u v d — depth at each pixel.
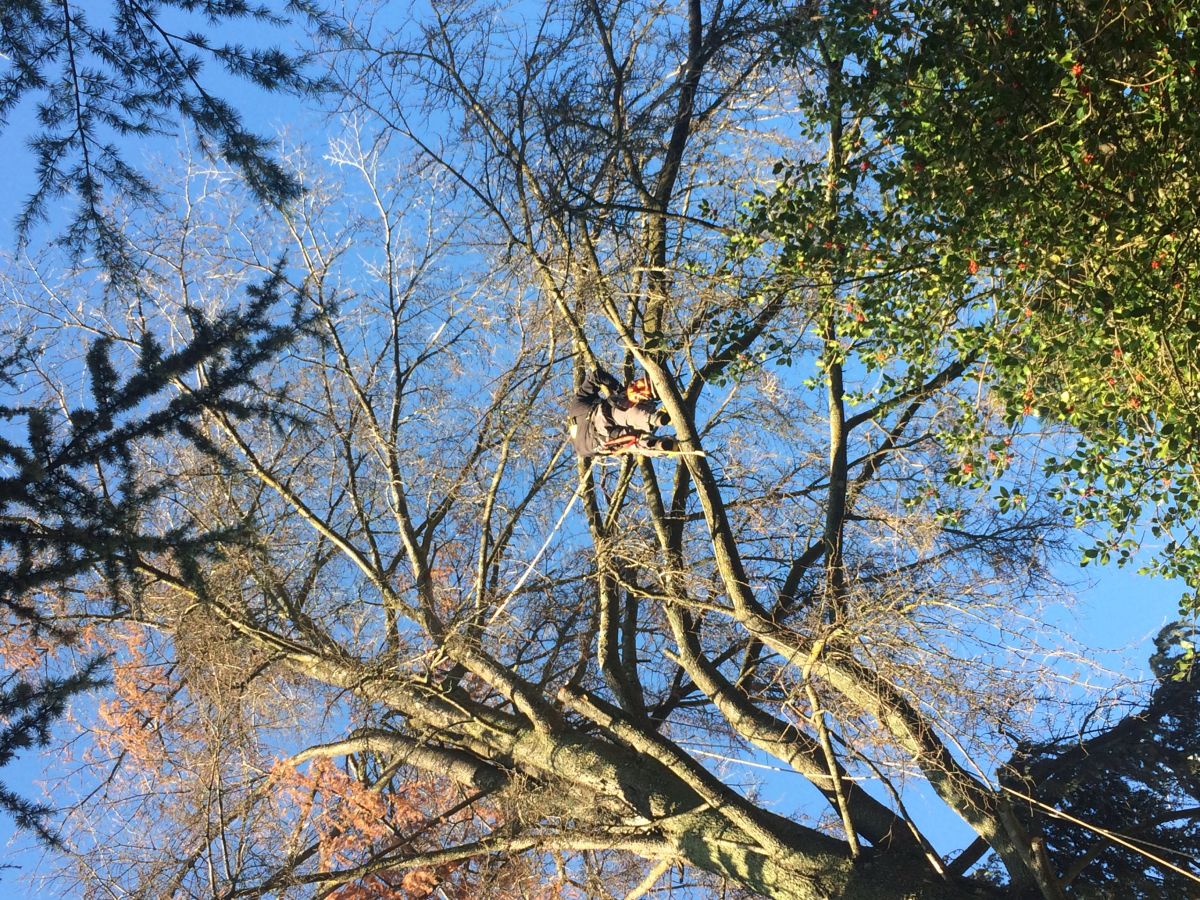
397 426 14.09
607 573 12.22
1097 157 8.68
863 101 9.97
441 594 16.02
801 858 10.29
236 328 9.06
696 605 11.31
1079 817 10.87
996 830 9.81
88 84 9.68
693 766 11.27
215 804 13.56
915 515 11.20
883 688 9.78
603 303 10.27
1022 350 9.77
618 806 11.88
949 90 9.49
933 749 9.89
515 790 12.00
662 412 10.67
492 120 10.60
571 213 10.19
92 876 12.71
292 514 13.98
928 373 11.01
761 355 11.78
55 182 9.94
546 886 13.12
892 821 10.55
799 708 10.74
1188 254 8.54
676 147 11.23
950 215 9.70
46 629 8.66
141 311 13.17
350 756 15.95
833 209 10.30
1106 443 9.38
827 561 11.31
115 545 8.26
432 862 11.98
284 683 14.79
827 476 14.05
